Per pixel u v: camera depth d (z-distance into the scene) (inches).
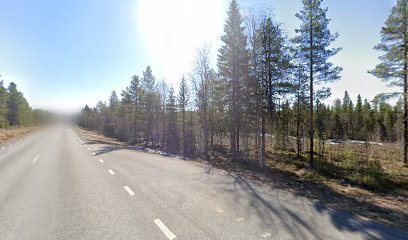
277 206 251.6
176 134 1828.2
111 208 234.7
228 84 989.2
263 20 711.7
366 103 3233.3
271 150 1176.8
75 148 852.6
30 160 553.9
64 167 464.4
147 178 373.7
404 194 460.8
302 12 767.1
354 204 306.3
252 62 745.0
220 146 1406.3
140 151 860.0
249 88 816.9
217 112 1115.3
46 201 256.1
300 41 769.6
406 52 790.5
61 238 173.9
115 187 315.3
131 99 1957.4
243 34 877.2
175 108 1865.2
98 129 4074.8
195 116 1380.4
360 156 900.0
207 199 268.7
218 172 458.6
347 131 2513.5
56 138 1382.9
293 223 205.9
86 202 252.8
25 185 323.9
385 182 538.6
